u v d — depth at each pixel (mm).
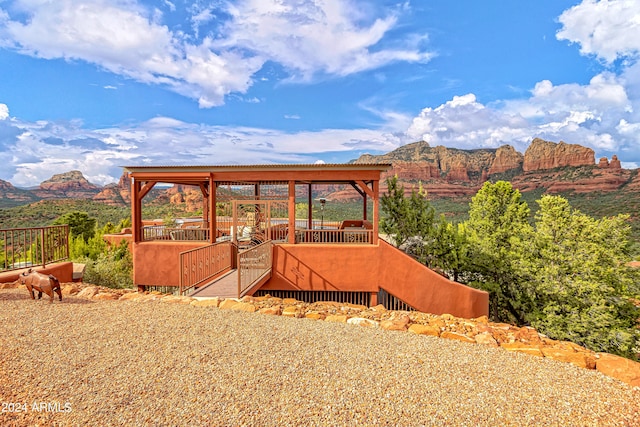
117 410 2803
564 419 3029
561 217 14453
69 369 3432
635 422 3037
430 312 9930
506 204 16516
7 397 2898
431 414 2990
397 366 3896
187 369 3545
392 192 16359
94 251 16125
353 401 3111
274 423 2732
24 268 7781
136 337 4344
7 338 4109
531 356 4453
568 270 14016
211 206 11117
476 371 3898
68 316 5090
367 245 10641
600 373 4047
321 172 10773
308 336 4699
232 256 11047
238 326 4957
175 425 2656
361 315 6125
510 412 3090
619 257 13641
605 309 13164
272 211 12797
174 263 11086
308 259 10805
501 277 15594
